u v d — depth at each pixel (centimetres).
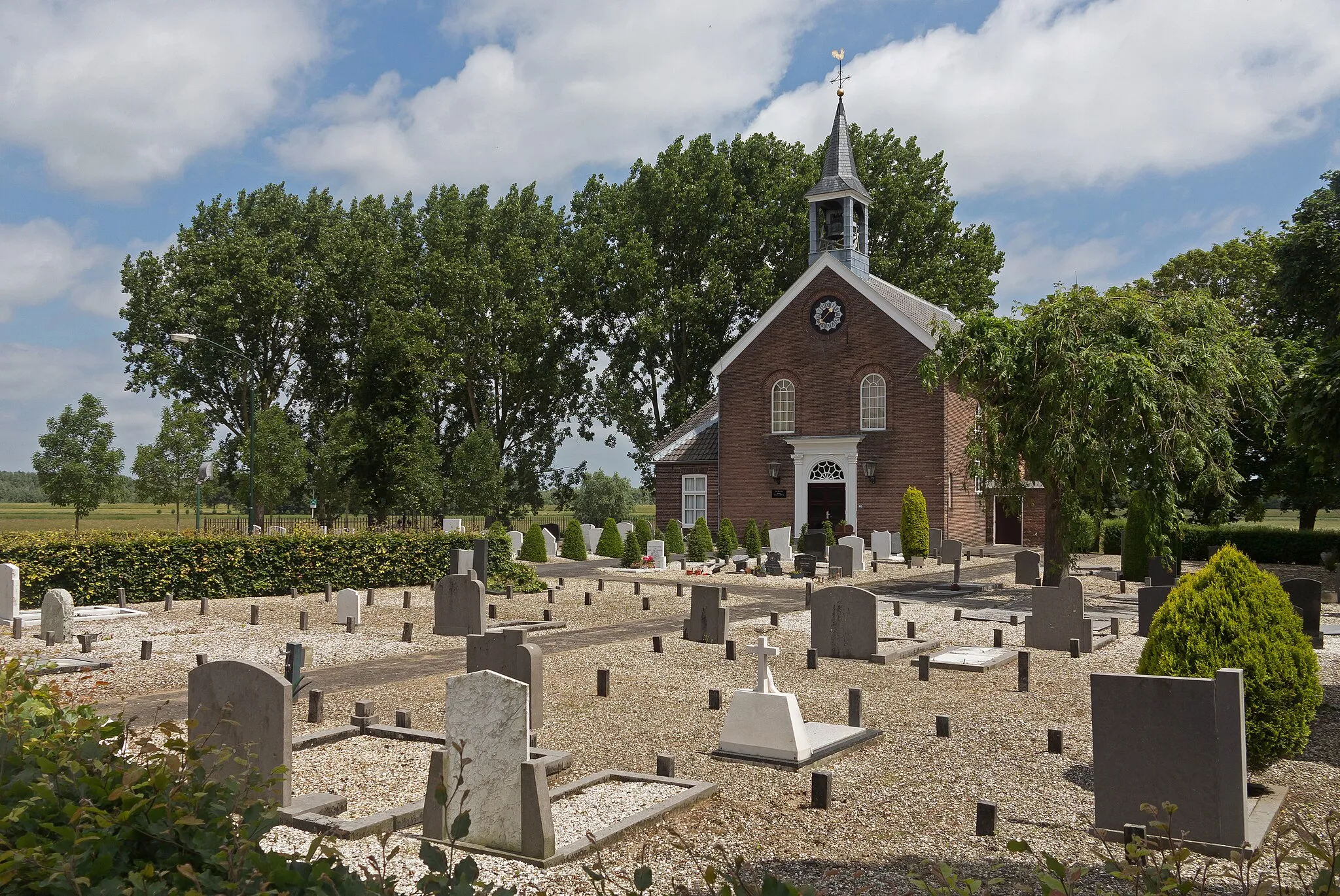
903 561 3528
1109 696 717
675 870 652
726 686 1352
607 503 6406
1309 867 501
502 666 1130
